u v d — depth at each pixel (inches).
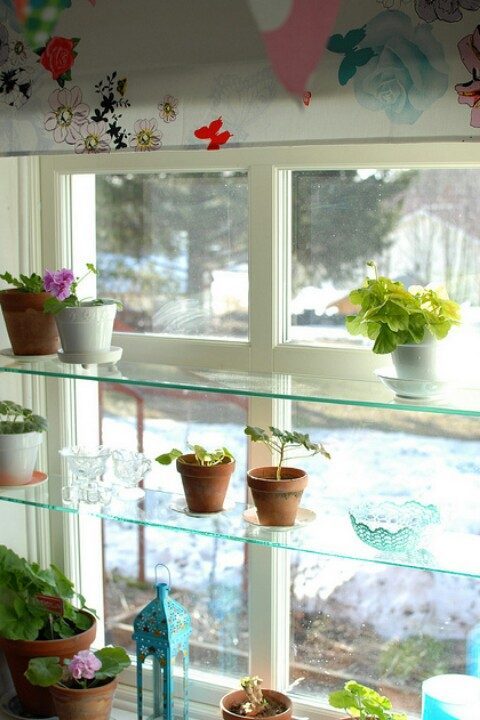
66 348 81.7
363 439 84.1
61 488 89.2
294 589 89.7
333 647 88.7
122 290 94.4
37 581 89.4
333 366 82.7
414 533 72.7
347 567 87.0
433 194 79.0
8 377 93.9
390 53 67.6
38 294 83.9
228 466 80.6
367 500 80.7
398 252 81.0
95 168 91.1
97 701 83.6
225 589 92.8
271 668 89.0
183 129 76.4
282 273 85.0
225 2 73.5
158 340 91.3
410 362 69.0
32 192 93.0
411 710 85.8
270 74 72.4
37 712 89.2
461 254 78.5
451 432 80.5
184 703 87.8
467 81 65.3
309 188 83.8
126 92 78.1
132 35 77.4
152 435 94.5
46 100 81.5
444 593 83.4
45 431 91.9
